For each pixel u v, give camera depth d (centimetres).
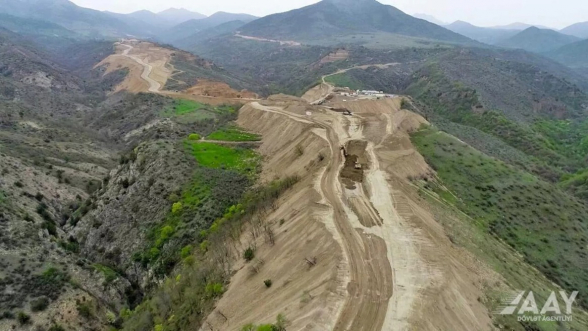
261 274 4450
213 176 7612
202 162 8144
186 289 5066
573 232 7231
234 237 5588
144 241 6669
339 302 3488
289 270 4250
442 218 5688
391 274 3884
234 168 8050
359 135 8244
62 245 6831
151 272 6131
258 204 6209
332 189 5725
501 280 4497
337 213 5009
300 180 6444
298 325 3300
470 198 7350
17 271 5691
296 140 8344
